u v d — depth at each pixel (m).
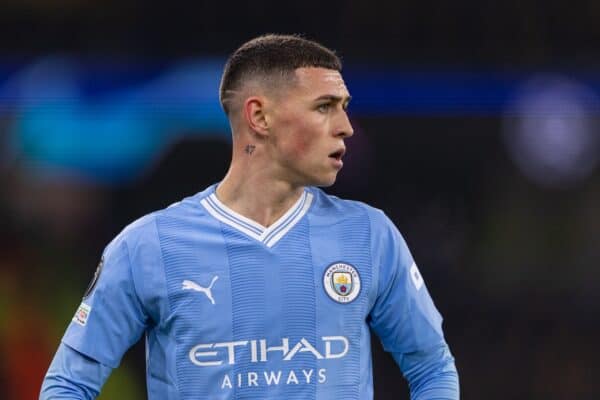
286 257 11.31
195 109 27.38
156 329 11.45
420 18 27.38
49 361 26.59
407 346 11.80
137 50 27.33
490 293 27.66
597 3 27.27
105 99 27.22
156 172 27.62
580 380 27.12
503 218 27.89
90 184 27.72
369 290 11.47
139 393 26.41
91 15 27.23
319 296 11.27
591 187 27.66
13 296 26.86
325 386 11.15
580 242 27.67
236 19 27.59
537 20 27.28
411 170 27.89
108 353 11.41
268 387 11.06
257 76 11.43
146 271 11.27
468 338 27.44
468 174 27.91
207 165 27.66
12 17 26.91
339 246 11.49
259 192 11.48
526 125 27.58
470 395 27.08
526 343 27.34
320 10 27.66
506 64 27.30
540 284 27.70
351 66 27.31
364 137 27.77
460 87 27.27
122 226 27.86
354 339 11.36
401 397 26.73
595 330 27.30
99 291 11.39
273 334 11.12
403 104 27.27
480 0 27.36
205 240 11.36
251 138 11.54
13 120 27.02
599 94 27.22
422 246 27.89
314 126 11.27
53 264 27.50
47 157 27.30
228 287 11.21
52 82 27.02
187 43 27.48
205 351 11.12
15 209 27.50
